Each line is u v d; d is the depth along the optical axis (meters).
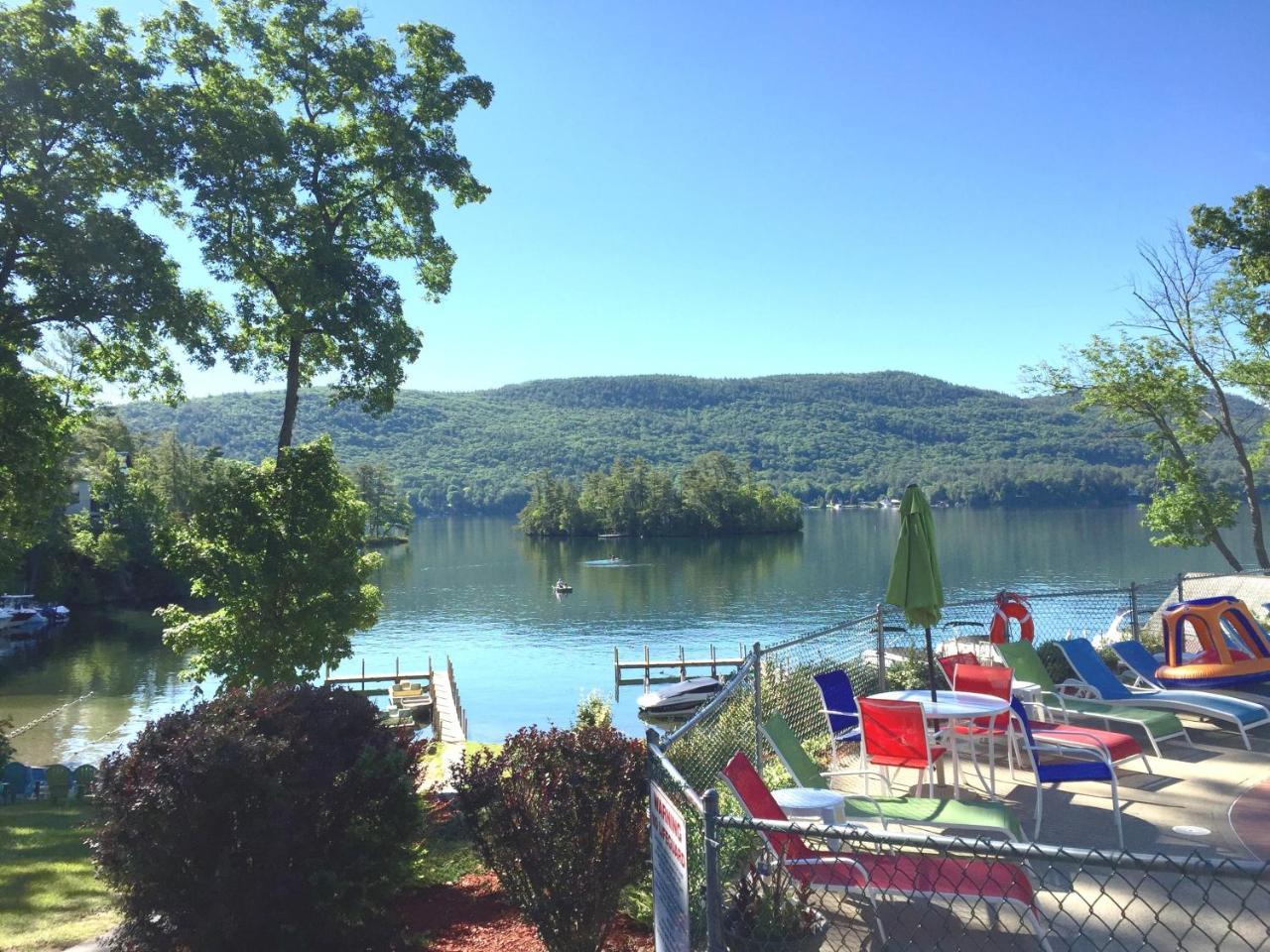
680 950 3.46
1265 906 4.71
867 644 12.01
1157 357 26.61
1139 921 4.62
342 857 5.12
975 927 4.58
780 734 6.22
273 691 5.74
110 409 58.50
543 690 42.16
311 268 17.75
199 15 18.25
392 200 20.25
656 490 153.25
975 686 7.84
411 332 19.33
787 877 4.32
